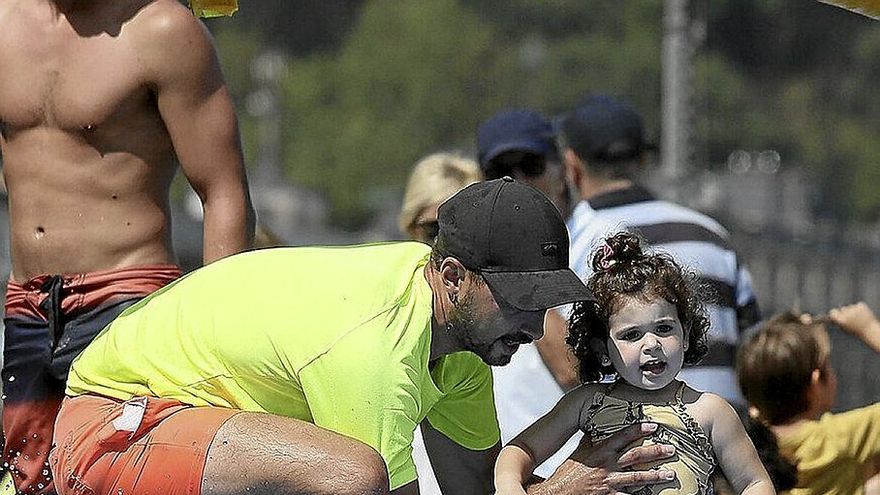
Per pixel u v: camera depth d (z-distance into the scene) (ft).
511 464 45.73
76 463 44.75
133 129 49.98
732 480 45.42
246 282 43.55
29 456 50.21
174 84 49.65
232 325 42.96
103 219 49.93
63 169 49.83
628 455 44.55
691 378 60.54
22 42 50.11
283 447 41.75
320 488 41.04
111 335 46.01
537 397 59.36
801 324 60.18
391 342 41.27
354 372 40.98
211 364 43.42
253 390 43.19
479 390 46.85
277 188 600.80
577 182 66.23
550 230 41.81
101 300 49.52
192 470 42.50
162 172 50.93
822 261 212.23
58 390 49.70
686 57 229.45
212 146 50.24
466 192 42.32
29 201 50.24
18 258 50.88
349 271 42.60
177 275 50.83
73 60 49.75
